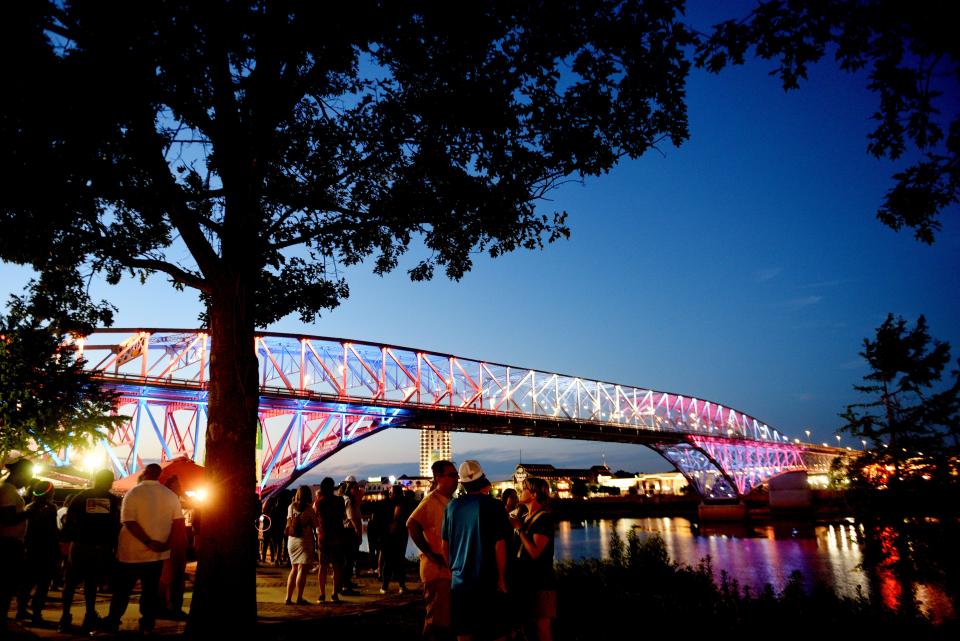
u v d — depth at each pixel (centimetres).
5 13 633
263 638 792
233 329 828
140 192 829
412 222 1045
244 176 834
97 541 789
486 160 991
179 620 904
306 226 1098
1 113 720
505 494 1107
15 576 724
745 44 664
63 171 766
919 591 1331
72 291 1102
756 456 13225
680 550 5731
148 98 760
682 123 936
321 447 5834
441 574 641
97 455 2138
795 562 4588
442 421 6950
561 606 966
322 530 1119
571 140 920
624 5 838
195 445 5028
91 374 1384
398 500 1271
